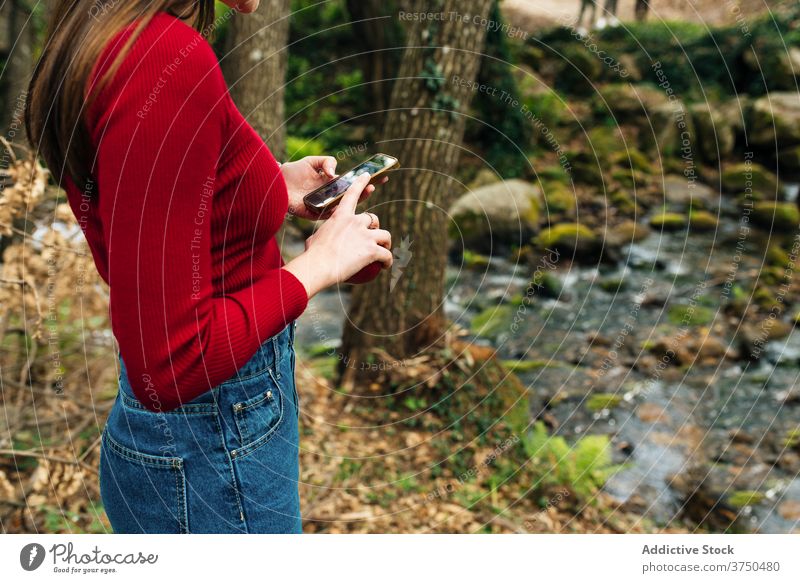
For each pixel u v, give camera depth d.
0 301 2.49
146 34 0.77
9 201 2.34
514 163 8.38
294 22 9.74
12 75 4.04
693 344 4.84
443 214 3.57
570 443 3.68
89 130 0.79
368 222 0.98
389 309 3.54
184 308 0.78
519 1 10.59
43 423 2.74
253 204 0.88
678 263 6.48
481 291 5.93
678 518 3.09
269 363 0.99
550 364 4.59
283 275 0.88
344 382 3.54
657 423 3.88
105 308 2.96
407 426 3.28
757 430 3.82
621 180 8.31
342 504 2.72
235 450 0.96
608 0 10.32
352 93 8.95
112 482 0.98
